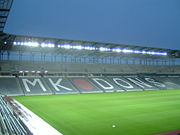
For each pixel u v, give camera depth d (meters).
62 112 24.62
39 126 18.08
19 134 11.38
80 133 16.11
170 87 64.81
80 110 25.94
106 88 54.72
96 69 64.75
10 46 48.53
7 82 48.09
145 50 61.69
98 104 30.98
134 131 16.56
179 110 25.97
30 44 46.03
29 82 50.22
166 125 18.38
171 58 79.69
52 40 46.50
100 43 51.19
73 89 50.59
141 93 49.16
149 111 25.25
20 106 28.42
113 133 16.08
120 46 55.22
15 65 54.84
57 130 16.92
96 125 18.48
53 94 46.00
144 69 74.25
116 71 66.75
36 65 57.72
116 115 22.81
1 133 11.72
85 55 65.88
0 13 21.69
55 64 61.19
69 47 50.44
